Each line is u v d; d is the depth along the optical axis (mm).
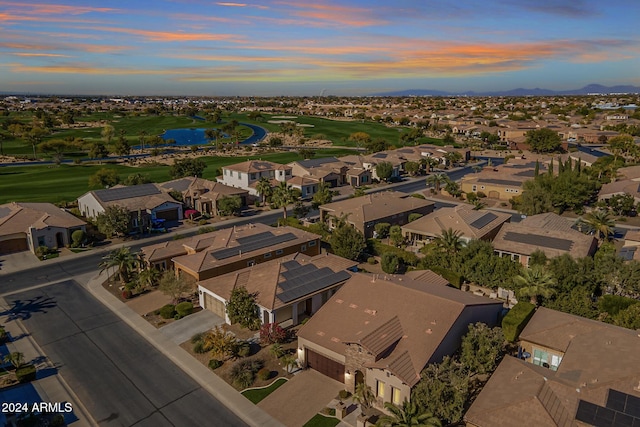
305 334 36312
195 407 31875
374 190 106188
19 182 105875
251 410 31562
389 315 36000
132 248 65812
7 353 38594
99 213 70875
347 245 57469
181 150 164500
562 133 193000
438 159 138250
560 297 42406
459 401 28109
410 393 29625
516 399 27438
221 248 54188
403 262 57844
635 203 82125
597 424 25172
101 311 46375
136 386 34219
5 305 47688
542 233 59031
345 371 33250
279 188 79125
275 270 46281
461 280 50375
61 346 39781
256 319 41781
